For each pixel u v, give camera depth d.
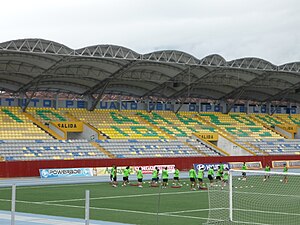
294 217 30.69
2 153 60.69
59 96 76.44
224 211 33.03
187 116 87.88
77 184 51.69
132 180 56.72
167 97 84.44
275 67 74.31
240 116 93.50
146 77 72.69
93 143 69.50
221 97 90.00
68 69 66.81
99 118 77.94
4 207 34.34
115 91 79.06
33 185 49.84
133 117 81.94
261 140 85.56
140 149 71.56
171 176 62.31
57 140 67.00
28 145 64.06
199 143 78.94
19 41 55.22
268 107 97.44
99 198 40.03
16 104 72.62
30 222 27.83
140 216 30.72
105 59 62.88
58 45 57.81
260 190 46.97
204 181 56.12
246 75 77.69
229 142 80.25
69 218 29.44
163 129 80.81
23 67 63.38
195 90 84.62
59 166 59.66
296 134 92.88
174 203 37.28
